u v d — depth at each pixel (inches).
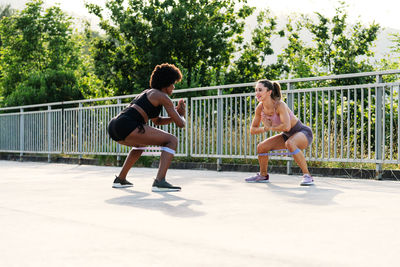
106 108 340.8
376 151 199.8
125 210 114.3
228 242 78.1
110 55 629.9
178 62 600.1
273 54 619.5
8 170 286.4
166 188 156.6
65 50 838.5
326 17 573.9
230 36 640.4
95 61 627.2
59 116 388.5
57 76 546.6
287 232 86.2
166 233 85.7
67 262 65.6
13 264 64.7
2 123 462.0
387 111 260.5
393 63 497.4
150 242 78.2
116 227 91.9
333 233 85.0
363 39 555.2
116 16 619.5
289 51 600.4
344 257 68.1
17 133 442.6
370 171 207.5
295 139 177.2
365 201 127.5
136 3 610.9
